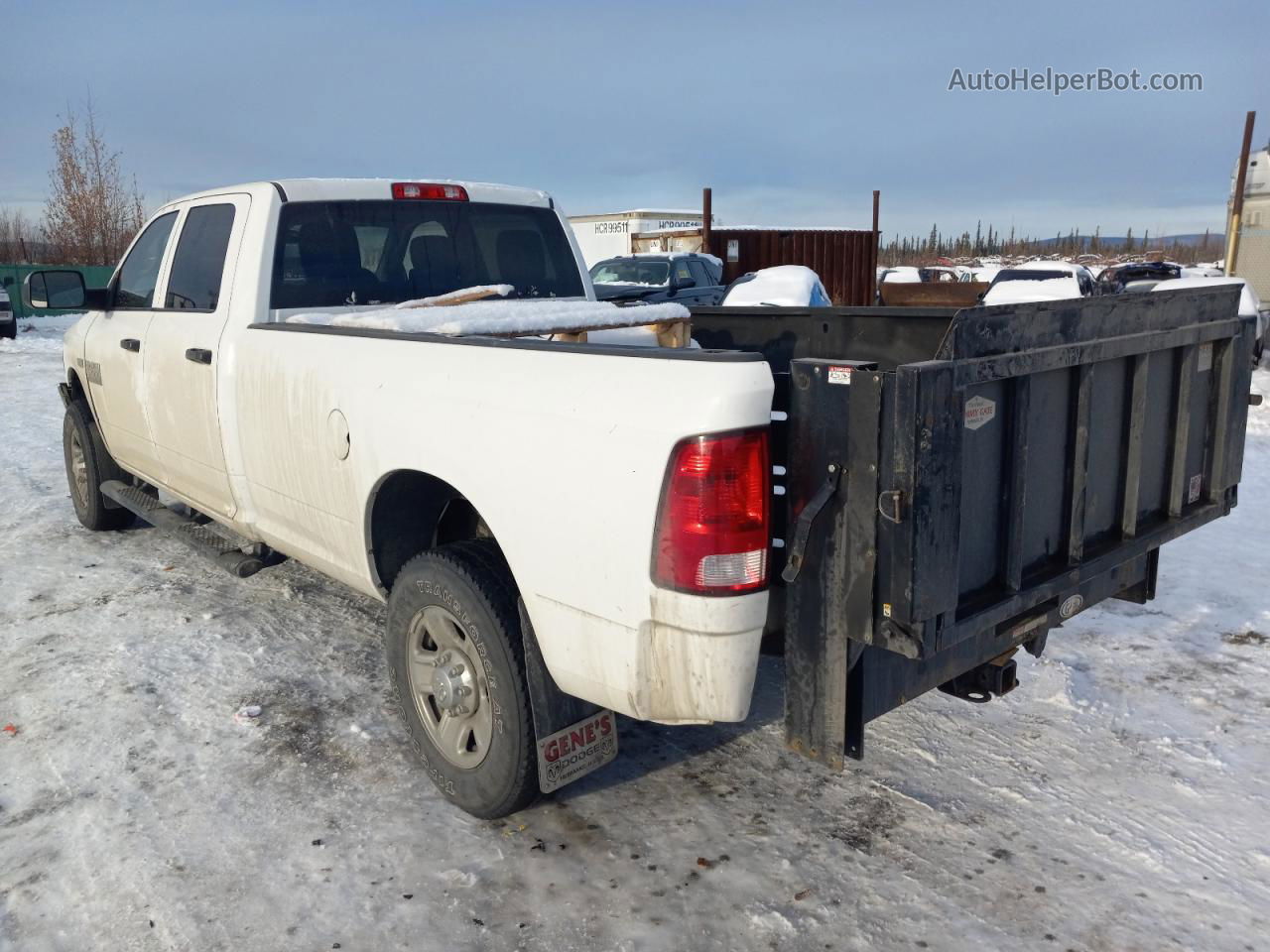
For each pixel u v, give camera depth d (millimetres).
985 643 2857
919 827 3227
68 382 6469
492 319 3588
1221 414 3414
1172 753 3646
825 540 2395
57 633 4867
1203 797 3361
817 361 2359
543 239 5242
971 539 2523
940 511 2266
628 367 2607
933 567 2273
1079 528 2846
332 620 5027
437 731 3354
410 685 3410
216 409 4316
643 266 15922
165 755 3701
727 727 3908
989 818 3266
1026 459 2605
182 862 3062
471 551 3148
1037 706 4016
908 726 3883
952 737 3795
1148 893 2881
